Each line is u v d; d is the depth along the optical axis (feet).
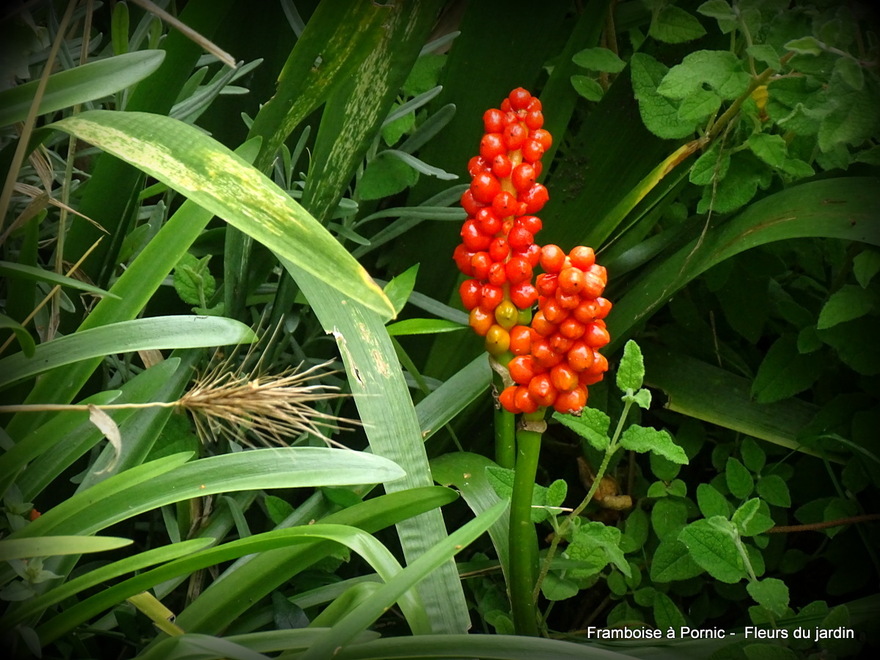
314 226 0.98
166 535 1.72
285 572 1.26
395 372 1.38
